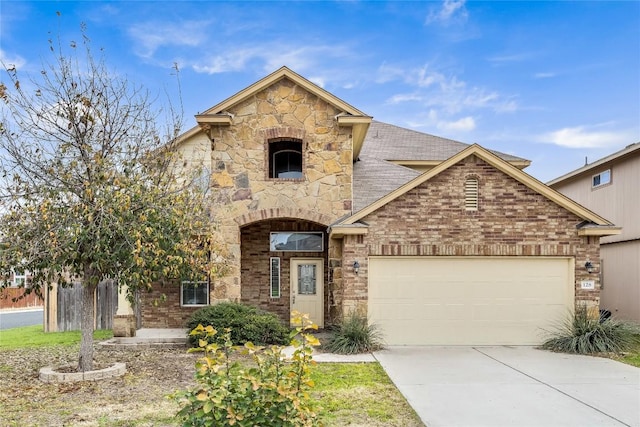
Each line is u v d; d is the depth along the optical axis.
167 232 10.12
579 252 13.48
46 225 9.24
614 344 12.49
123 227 9.32
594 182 19.69
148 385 9.23
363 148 21.06
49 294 18.20
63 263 9.52
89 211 9.20
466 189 13.54
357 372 10.23
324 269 16.70
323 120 15.17
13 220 9.42
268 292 16.64
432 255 13.43
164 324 15.98
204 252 11.07
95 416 7.31
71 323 18.31
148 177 10.32
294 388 5.06
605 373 10.12
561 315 13.46
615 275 18.16
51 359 12.06
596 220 13.45
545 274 13.57
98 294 18.38
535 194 13.53
